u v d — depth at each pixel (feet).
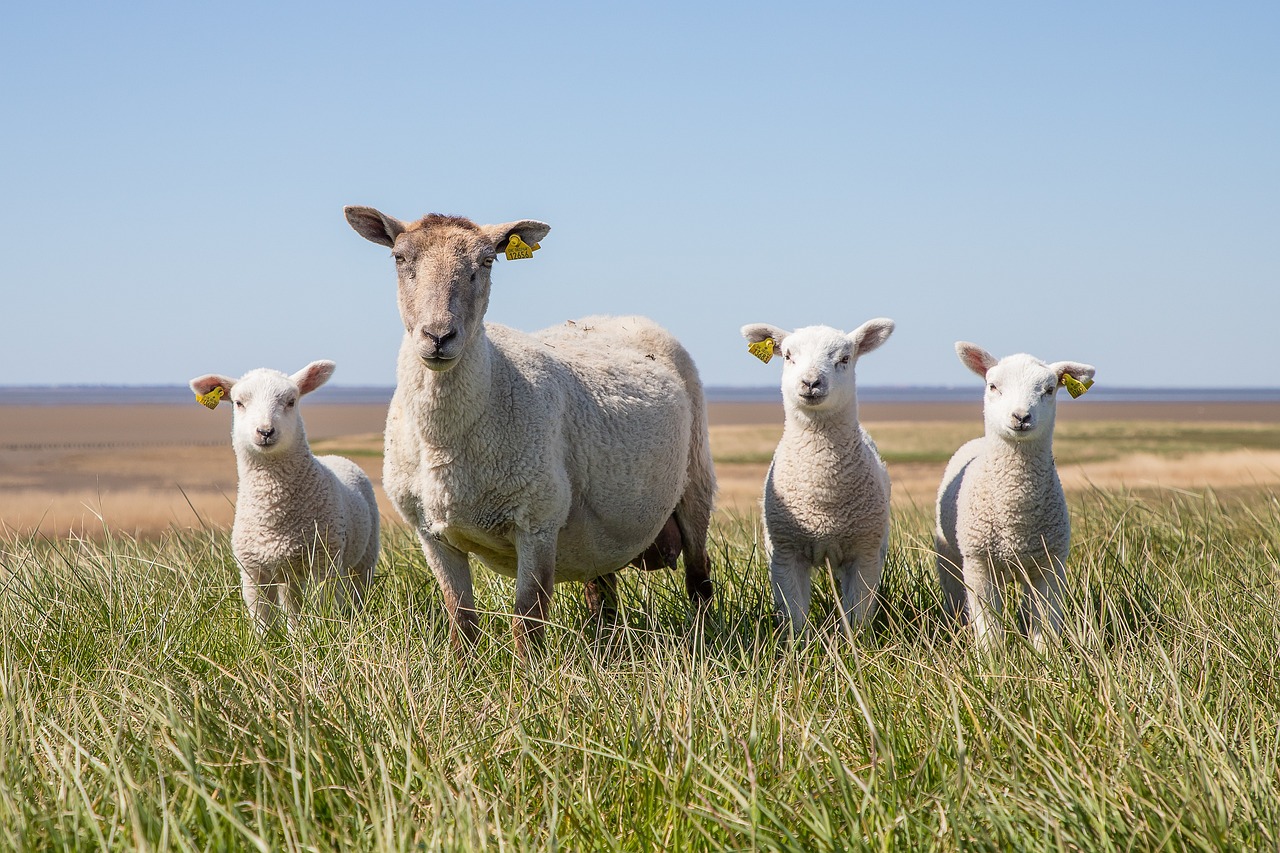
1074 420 227.40
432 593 20.66
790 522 20.26
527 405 17.51
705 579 22.54
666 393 20.99
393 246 17.15
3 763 10.29
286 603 21.49
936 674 13.44
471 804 9.73
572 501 18.89
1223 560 20.74
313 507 21.48
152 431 179.22
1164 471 58.85
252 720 11.50
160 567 21.47
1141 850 9.42
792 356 20.11
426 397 16.90
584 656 15.31
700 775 10.86
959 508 19.83
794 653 14.78
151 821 9.43
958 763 10.16
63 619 17.01
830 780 10.68
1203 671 12.87
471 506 17.48
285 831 9.14
